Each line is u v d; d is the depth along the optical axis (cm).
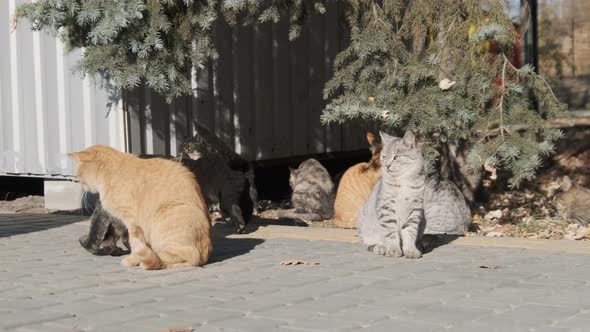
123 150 1210
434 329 498
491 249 823
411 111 938
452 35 972
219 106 1353
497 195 1366
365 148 1669
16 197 1474
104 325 522
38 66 1295
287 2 1084
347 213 1125
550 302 566
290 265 737
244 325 514
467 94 953
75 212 1273
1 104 1356
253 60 1417
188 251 726
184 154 1173
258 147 1430
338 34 1575
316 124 1546
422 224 816
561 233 1038
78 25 1002
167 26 970
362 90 976
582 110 1783
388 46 984
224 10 1038
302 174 1257
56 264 761
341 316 535
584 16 1803
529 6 1700
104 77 1176
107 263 764
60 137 1282
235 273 700
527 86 1015
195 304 578
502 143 907
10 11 1319
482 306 557
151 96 1241
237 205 1004
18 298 609
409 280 657
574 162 1485
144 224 740
